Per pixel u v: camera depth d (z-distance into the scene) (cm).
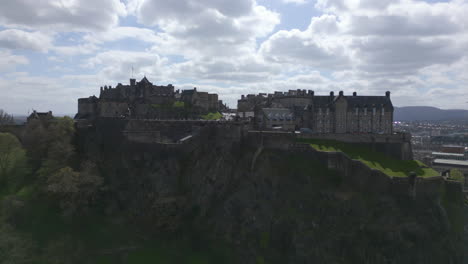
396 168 8725
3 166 9238
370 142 9969
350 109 12650
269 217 8250
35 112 13438
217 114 16100
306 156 9181
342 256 7356
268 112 12762
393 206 7806
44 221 8050
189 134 10325
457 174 11675
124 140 10338
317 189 8438
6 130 11362
